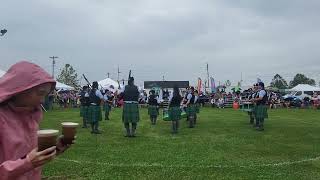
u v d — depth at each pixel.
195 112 14.21
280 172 6.60
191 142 9.98
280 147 9.28
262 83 13.02
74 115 19.73
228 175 6.32
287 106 32.22
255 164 7.22
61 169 6.59
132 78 11.16
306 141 10.37
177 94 12.12
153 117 15.09
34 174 2.36
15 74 2.25
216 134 11.79
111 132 12.16
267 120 17.31
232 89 38.53
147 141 10.14
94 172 6.43
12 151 2.21
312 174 6.50
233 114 21.20
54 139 2.17
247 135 11.53
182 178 6.11
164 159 7.60
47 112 22.27
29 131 2.31
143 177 6.14
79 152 8.28
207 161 7.44
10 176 2.10
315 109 29.00
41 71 2.29
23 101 2.28
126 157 7.79
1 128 2.21
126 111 11.03
